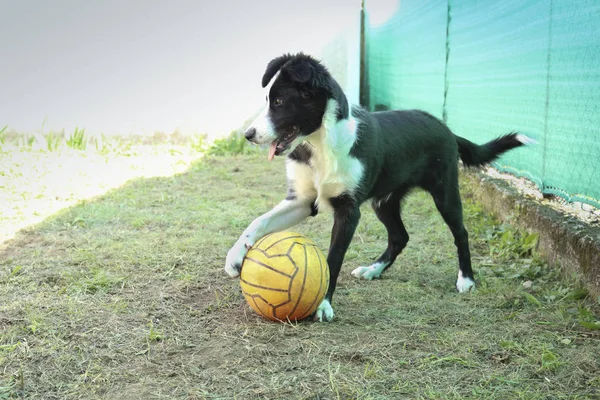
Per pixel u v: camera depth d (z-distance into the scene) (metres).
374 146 2.38
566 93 2.70
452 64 3.81
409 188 2.60
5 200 3.69
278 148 2.28
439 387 1.88
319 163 2.33
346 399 1.84
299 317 2.20
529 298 2.35
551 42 2.79
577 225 2.59
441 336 2.12
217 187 4.08
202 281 2.55
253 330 2.16
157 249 2.86
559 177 2.79
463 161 2.78
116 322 2.22
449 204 2.59
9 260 2.71
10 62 5.51
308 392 1.86
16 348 2.06
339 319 2.25
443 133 2.60
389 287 2.53
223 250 2.86
